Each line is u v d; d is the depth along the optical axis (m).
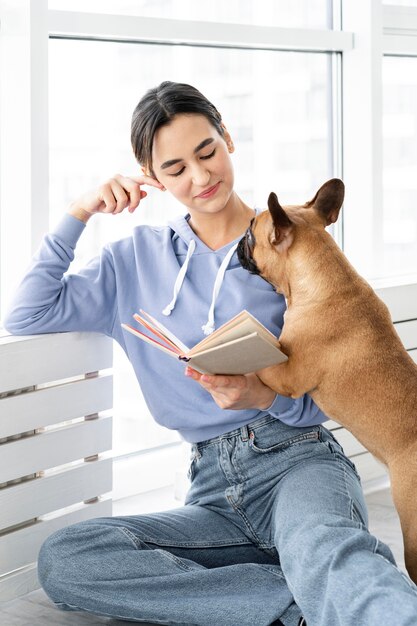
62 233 2.48
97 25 3.02
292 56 3.70
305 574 1.95
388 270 4.11
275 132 3.70
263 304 2.38
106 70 3.19
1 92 2.87
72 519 2.64
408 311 3.53
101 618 2.41
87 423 2.66
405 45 3.94
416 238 4.18
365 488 3.44
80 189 3.19
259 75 3.61
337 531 1.98
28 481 2.52
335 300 2.20
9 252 2.91
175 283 2.42
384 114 4.02
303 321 2.20
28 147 2.81
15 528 2.51
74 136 3.15
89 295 2.51
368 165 3.81
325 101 3.85
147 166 2.40
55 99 3.09
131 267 2.52
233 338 1.97
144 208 3.34
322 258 2.22
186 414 2.40
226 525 2.39
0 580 2.49
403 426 2.16
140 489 3.36
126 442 3.39
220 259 2.43
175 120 2.28
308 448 2.32
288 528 2.09
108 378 2.70
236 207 2.48
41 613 2.44
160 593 2.19
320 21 3.79
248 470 2.33
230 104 3.54
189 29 3.25
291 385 2.19
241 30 3.41
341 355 2.18
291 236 2.23
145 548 2.27
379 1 3.74
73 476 2.62
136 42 3.24
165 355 2.42
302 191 3.82
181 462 3.32
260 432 2.33
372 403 2.17
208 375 2.11
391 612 1.77
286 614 2.13
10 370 2.43
